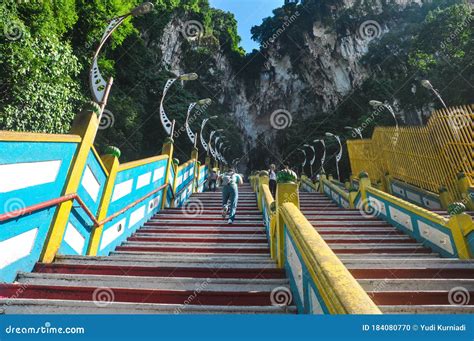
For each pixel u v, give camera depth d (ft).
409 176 40.42
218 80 204.03
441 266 12.24
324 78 200.03
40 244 11.18
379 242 18.26
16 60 28.02
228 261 12.44
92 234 14.98
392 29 184.34
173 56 170.19
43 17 38.40
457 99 75.36
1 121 28.04
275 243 13.69
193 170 46.78
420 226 17.95
